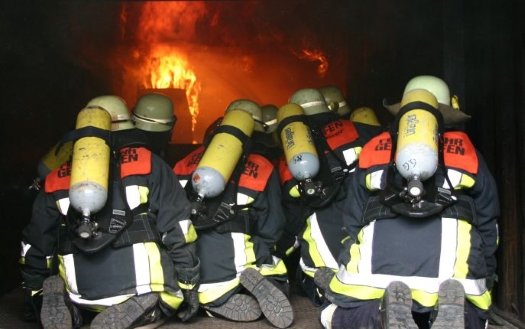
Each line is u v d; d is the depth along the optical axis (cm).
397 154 349
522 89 457
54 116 978
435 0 680
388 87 893
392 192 365
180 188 426
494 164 501
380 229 372
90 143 384
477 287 370
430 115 356
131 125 431
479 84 534
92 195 371
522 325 448
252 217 466
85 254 405
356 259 379
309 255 495
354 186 393
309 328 442
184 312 442
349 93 1114
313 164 462
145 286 406
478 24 538
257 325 448
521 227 461
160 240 418
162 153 489
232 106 531
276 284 464
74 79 1098
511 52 474
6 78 791
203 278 453
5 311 494
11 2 819
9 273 662
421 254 364
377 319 367
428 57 711
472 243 370
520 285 461
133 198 407
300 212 505
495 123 498
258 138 527
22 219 780
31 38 895
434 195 359
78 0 1105
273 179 471
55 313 405
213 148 437
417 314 400
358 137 503
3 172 738
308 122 485
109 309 400
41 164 472
